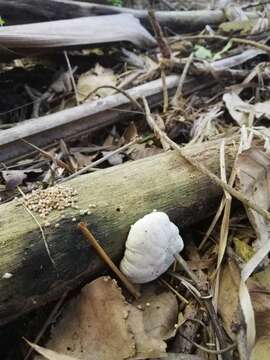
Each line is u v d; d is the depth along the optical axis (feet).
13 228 0.68
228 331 0.70
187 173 0.82
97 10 1.43
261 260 0.73
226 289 0.74
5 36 1.14
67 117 1.07
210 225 0.84
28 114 1.22
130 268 0.72
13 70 1.31
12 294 0.66
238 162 0.80
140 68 1.37
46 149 1.06
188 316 0.73
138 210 0.76
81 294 0.72
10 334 0.74
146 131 1.14
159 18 1.58
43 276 0.68
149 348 0.66
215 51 1.47
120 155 1.01
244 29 1.50
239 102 1.13
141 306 0.73
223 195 0.83
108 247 0.73
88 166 0.96
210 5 1.88
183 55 1.42
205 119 1.08
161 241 0.71
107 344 0.68
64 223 0.70
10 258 0.66
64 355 0.67
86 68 1.38
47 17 1.35
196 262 0.80
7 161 1.02
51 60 1.35
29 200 0.73
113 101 1.13
